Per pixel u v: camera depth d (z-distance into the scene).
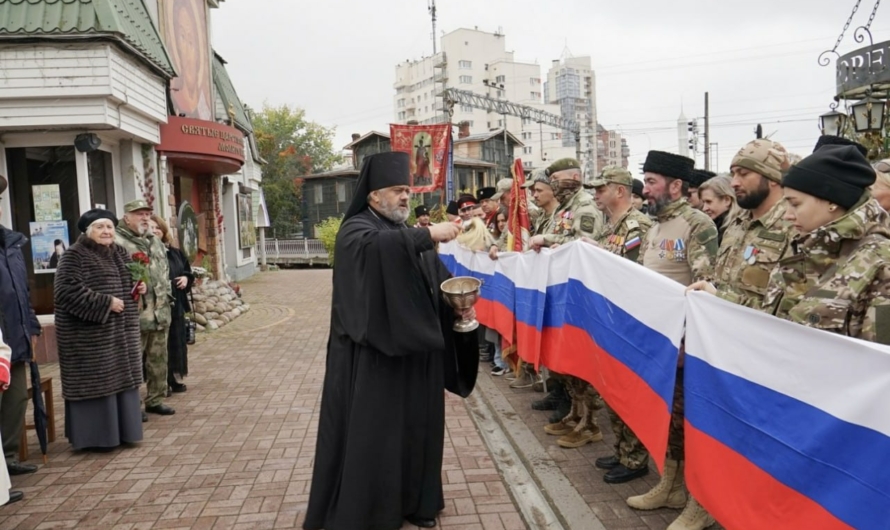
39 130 8.73
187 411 6.07
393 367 3.44
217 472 4.52
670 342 3.11
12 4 8.17
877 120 8.79
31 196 9.02
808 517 2.09
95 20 8.20
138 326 5.24
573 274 4.60
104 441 4.90
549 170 5.66
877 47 8.53
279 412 5.98
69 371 4.84
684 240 3.75
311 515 3.52
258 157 25.78
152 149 10.81
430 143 16.08
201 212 16.02
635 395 3.51
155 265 5.87
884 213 2.40
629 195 4.67
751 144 3.20
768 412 2.32
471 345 3.80
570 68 81.38
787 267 2.68
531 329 5.47
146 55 9.39
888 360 1.77
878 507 1.79
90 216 5.14
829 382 2.01
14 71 8.14
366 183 3.63
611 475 4.00
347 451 3.40
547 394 5.96
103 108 8.45
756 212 3.28
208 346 9.33
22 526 3.75
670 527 3.25
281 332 10.49
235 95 21.41
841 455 1.95
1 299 4.46
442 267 3.83
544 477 4.11
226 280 17.28
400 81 96.88
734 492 2.53
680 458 3.53
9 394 4.58
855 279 2.22
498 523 3.61
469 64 83.69
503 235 7.79
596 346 4.13
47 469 4.65
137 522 3.77
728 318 2.60
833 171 2.35
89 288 4.85
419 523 3.58
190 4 13.66
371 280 3.29
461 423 5.51
